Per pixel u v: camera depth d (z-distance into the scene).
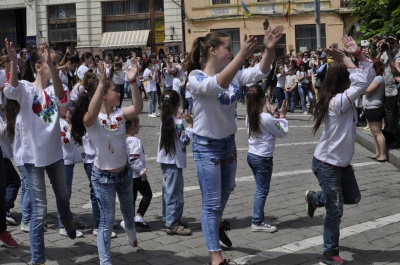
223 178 5.47
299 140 13.77
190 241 6.36
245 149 12.38
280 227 6.81
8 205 7.00
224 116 5.16
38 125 5.43
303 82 20.05
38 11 39.72
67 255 5.98
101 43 38.72
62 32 39.72
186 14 37.28
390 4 15.11
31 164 5.44
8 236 6.17
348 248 6.01
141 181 6.71
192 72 5.14
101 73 5.16
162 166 6.54
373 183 8.98
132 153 6.60
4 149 6.91
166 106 6.34
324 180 5.44
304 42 35.88
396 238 6.34
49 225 7.07
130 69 5.35
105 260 5.30
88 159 6.43
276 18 36.03
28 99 5.43
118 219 7.09
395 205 7.69
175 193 6.50
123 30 39.00
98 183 5.35
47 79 5.61
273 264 5.59
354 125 5.39
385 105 11.02
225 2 36.81
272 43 5.03
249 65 20.94
